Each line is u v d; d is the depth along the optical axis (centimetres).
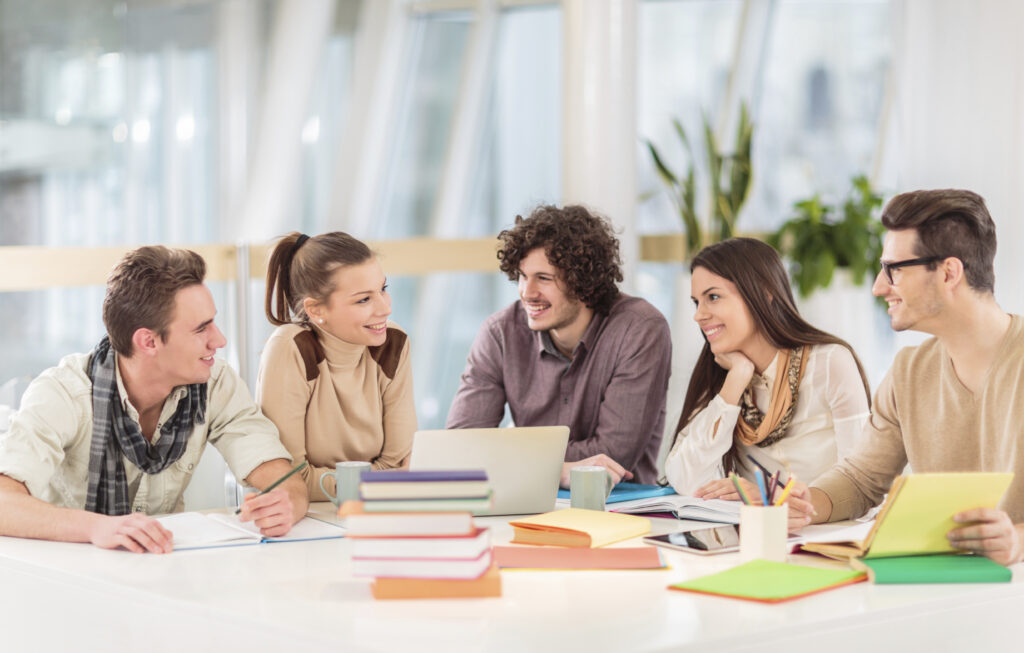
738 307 240
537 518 197
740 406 245
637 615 144
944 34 407
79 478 223
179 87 429
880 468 212
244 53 450
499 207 595
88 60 396
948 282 194
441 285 587
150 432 226
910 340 460
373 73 525
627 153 443
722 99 602
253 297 406
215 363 234
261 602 152
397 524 154
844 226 510
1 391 302
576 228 270
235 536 193
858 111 621
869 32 615
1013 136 387
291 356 242
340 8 511
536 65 580
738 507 209
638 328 275
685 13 586
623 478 250
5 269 351
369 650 131
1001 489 168
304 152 507
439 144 572
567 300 273
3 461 205
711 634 135
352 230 531
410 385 263
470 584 153
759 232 596
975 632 156
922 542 169
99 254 369
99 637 167
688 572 168
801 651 140
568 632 136
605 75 438
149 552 184
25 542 192
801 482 227
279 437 242
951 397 201
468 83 570
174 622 155
